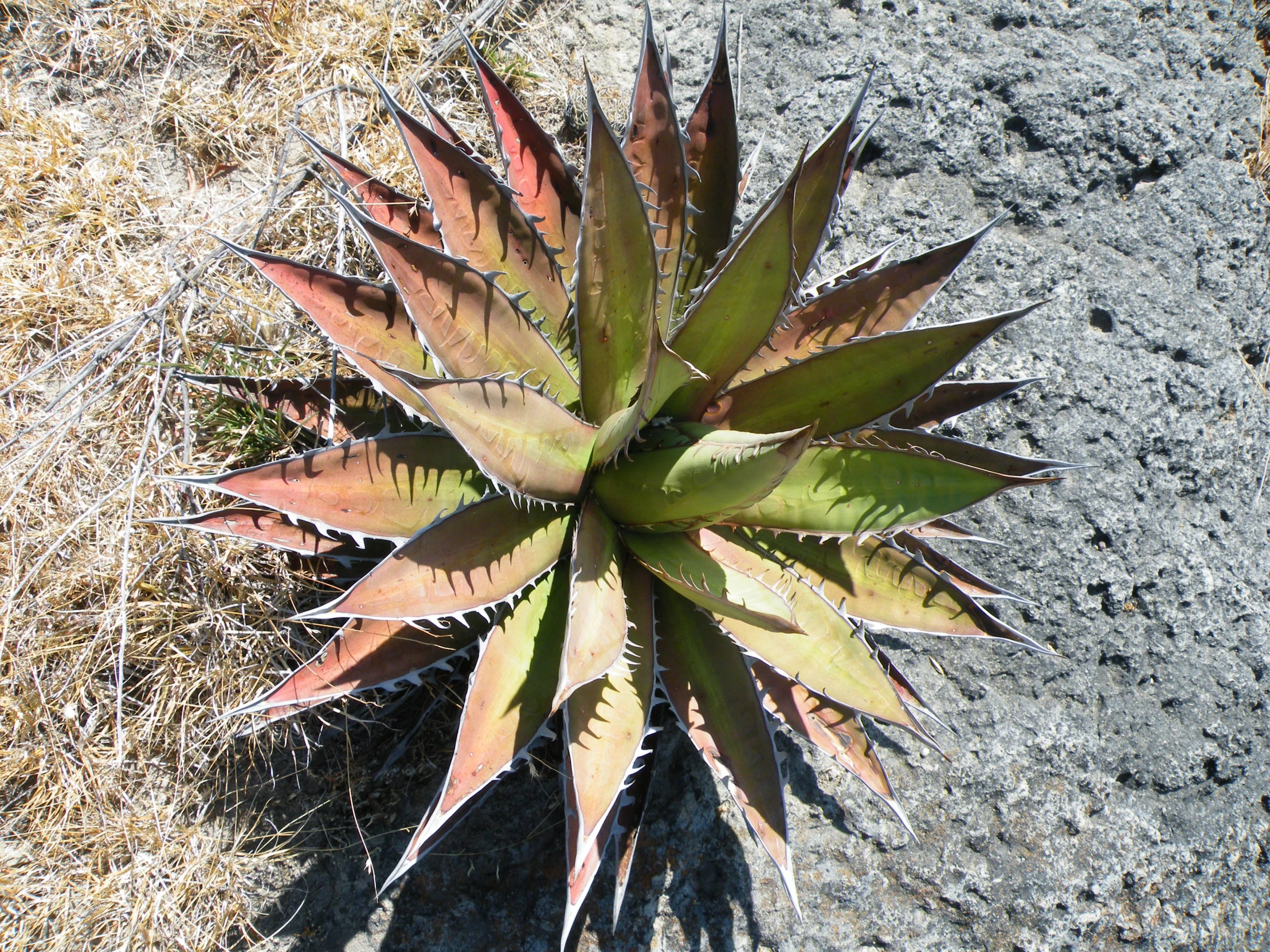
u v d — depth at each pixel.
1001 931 0.95
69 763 0.89
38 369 0.94
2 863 0.88
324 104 1.03
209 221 0.99
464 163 0.84
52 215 0.98
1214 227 1.10
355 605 0.76
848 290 0.88
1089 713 0.99
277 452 0.93
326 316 0.81
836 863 0.95
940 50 1.10
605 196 0.80
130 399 0.94
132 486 0.89
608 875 0.93
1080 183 1.08
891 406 0.86
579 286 0.81
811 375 0.87
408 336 0.84
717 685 0.86
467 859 0.92
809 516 0.86
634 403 0.87
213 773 0.91
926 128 1.07
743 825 0.94
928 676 0.99
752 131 1.08
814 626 0.85
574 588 0.79
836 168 0.86
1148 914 0.97
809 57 1.09
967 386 0.88
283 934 0.90
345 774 0.92
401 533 0.83
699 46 1.11
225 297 0.95
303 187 0.99
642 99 0.87
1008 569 1.01
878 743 0.97
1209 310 1.08
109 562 0.90
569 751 0.80
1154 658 1.01
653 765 0.87
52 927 0.88
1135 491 1.02
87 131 1.01
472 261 0.86
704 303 0.85
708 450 0.81
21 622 0.90
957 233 1.06
